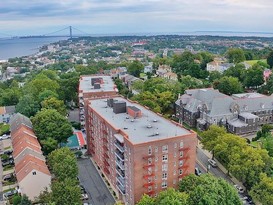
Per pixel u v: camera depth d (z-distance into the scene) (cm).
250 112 15038
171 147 9150
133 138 9088
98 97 14275
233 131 14250
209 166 11725
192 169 9719
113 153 10256
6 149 13800
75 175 10106
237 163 10275
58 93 19025
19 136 12231
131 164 8900
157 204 8062
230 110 14775
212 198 7994
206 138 12225
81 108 15012
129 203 9488
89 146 13275
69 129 13288
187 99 16262
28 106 16388
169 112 17450
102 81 16450
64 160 10181
